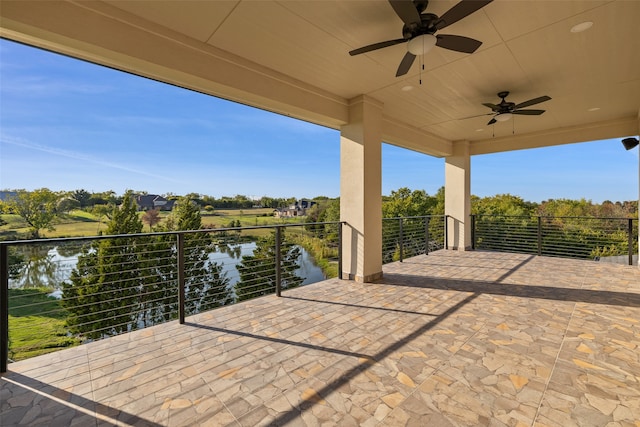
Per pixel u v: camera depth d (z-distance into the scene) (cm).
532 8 226
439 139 635
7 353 193
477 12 230
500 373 188
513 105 362
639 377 183
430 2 220
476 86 371
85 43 214
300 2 218
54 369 195
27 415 154
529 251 652
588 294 348
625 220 542
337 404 161
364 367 196
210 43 273
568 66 318
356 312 295
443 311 296
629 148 488
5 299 192
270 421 149
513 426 144
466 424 145
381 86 373
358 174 411
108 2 218
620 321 268
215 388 175
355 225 416
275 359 207
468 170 675
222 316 285
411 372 190
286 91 341
